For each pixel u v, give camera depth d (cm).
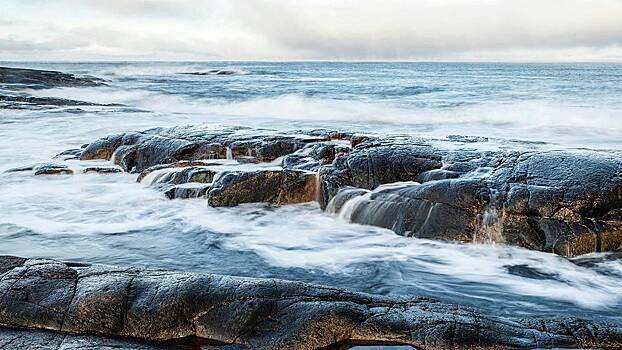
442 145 955
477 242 711
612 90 3194
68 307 445
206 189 929
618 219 680
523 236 694
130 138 1264
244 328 437
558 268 640
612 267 641
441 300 546
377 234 763
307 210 886
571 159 768
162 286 468
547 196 698
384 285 587
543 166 761
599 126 1950
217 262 657
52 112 2144
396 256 679
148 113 2262
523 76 5656
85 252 689
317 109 2570
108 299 452
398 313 454
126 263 651
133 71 9112
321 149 1052
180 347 429
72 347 407
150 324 441
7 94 2891
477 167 817
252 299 456
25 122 1919
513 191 718
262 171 909
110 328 439
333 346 426
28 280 475
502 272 629
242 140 1163
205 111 2747
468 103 2544
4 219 830
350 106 2598
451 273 625
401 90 3494
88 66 12962
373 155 900
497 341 423
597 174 718
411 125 2058
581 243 667
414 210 755
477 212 718
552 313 517
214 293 462
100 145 1277
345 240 744
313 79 5684
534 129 1917
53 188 1028
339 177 892
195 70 9800
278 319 440
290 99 2931
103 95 3394
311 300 459
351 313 445
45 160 1322
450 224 722
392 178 865
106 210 884
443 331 429
